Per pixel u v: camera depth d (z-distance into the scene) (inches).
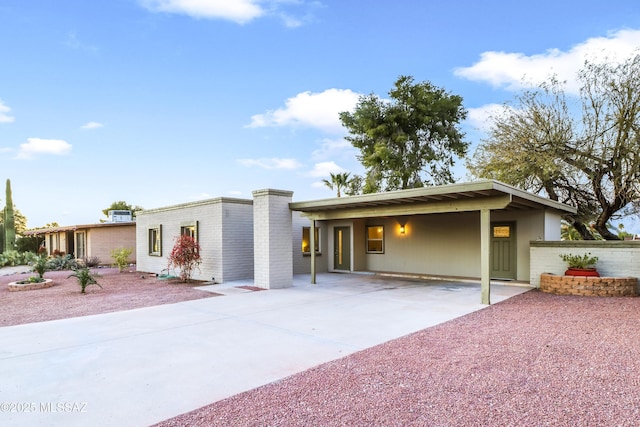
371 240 557.9
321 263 559.8
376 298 325.4
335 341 194.1
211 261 458.9
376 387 133.7
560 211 454.0
